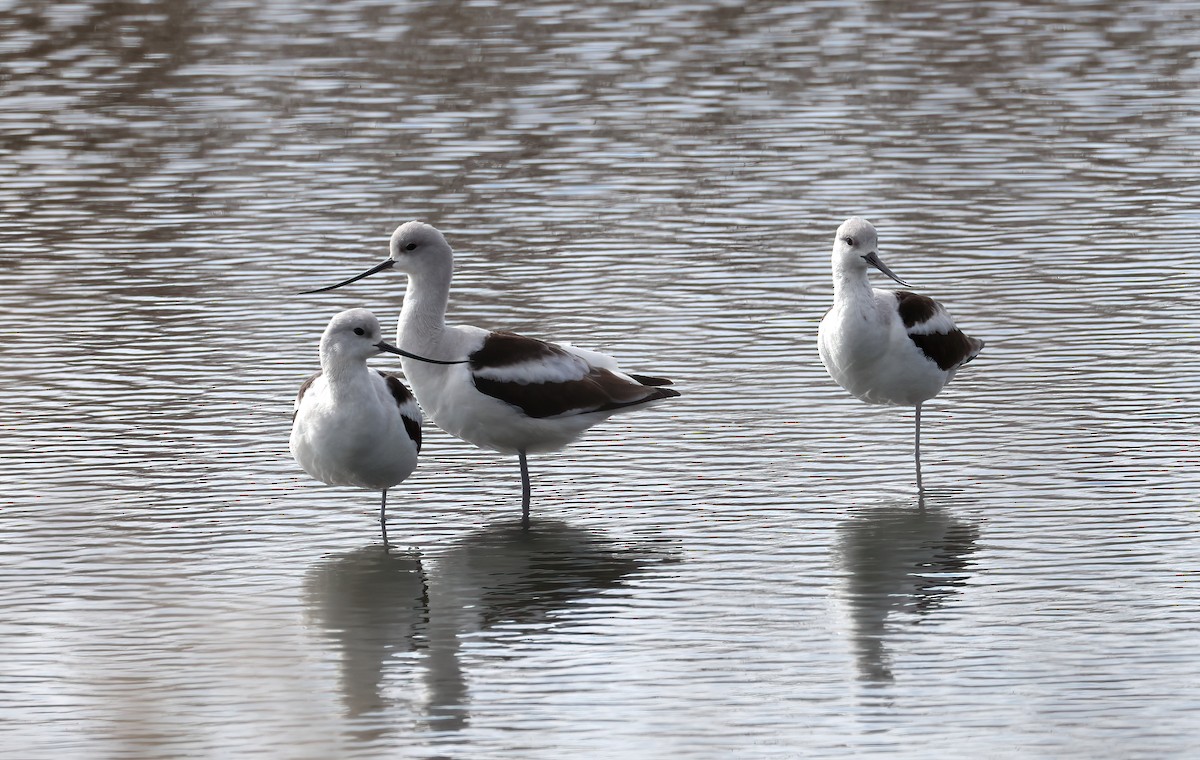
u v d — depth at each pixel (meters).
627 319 19.36
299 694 11.30
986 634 12.08
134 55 32.12
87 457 15.67
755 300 20.06
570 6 35.91
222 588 13.13
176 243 22.33
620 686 11.36
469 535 14.28
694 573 13.38
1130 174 24.94
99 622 12.46
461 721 10.86
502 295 20.14
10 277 20.97
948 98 29.11
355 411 13.66
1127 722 10.63
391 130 27.58
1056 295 19.98
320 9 35.78
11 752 10.48
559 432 14.98
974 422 16.55
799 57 31.80
